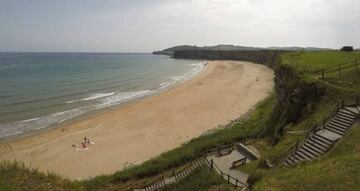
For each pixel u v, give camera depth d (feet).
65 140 142.31
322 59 137.18
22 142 139.33
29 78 338.54
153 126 161.07
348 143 67.62
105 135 149.07
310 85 103.24
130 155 123.75
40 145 135.95
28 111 191.31
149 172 100.12
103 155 124.77
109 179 98.58
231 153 98.43
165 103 214.07
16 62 634.84
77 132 153.79
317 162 64.80
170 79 361.10
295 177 60.80
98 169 112.37
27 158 122.31
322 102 93.61
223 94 236.63
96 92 265.54
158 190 86.17
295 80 115.24
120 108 204.74
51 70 446.60
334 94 92.94
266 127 119.96
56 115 185.37
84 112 194.08
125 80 346.74
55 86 285.64
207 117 172.86
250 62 579.07
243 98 218.18
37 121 171.94
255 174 71.15
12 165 64.95
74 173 109.60
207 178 81.92
